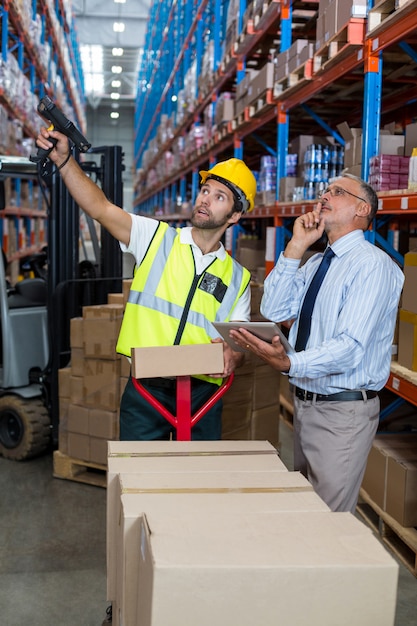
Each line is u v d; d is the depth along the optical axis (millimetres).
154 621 1398
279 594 1424
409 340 3383
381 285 2408
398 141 4137
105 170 5211
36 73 11344
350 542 1547
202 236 2764
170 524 1616
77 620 2938
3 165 4832
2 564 3418
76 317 4980
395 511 3572
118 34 28625
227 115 7395
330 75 4383
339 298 2490
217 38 8312
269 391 4457
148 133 22688
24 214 10555
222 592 1408
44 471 4781
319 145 5156
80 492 4406
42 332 5090
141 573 1632
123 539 1710
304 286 2785
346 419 2523
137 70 33938
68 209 4859
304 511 1729
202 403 2854
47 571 3359
